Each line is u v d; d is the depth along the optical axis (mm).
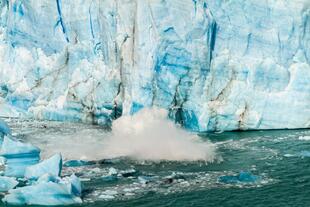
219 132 62688
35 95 77875
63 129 65625
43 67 78625
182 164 44781
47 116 75188
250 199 34344
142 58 64688
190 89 63344
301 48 65750
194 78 63312
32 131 63969
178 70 63188
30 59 80562
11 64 83312
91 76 73438
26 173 39469
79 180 36031
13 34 82188
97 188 36938
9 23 83312
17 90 79375
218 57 64438
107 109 70812
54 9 79062
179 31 62906
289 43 65438
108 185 37781
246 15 65000
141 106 64625
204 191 36094
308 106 64312
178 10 62875
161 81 63281
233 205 33219
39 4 79312
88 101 72188
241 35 65000
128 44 68188
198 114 62562
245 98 63469
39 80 78625
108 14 70688
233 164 44500
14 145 43500
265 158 46750
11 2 82312
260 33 65250
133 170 42125
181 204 33312
